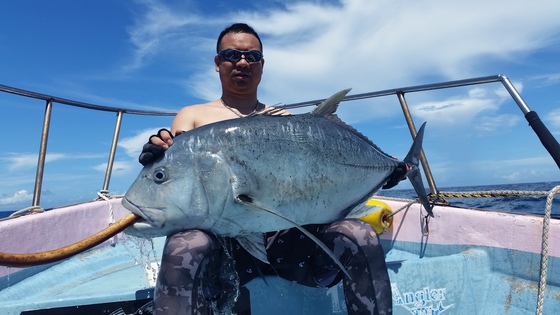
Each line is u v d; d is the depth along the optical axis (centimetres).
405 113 321
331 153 202
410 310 227
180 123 240
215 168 176
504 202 724
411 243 335
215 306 176
